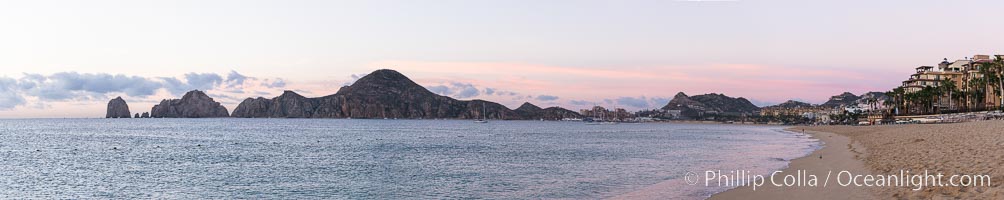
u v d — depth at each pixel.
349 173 36.59
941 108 157.12
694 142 79.75
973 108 133.25
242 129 169.75
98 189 30.70
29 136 112.25
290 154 56.97
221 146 73.88
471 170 37.34
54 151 64.50
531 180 30.69
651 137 105.69
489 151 59.88
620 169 35.91
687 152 54.09
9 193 29.69
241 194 27.84
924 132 61.00
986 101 134.50
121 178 35.50
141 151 63.59
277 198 26.31
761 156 45.19
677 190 24.31
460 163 43.38
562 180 30.27
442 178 32.72
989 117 110.56
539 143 79.62
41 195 29.00
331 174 36.09
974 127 61.72
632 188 26.02
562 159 46.38
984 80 132.00
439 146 71.88
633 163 40.69
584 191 25.66
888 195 17.17
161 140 94.12
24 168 42.88
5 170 41.22
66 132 138.62
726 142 78.56
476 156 51.72
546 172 35.00
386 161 46.53
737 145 68.31
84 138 102.56
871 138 62.12
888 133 72.12
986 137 38.59
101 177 36.22
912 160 26.56
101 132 139.25
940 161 24.20
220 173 37.66
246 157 52.81
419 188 28.44
